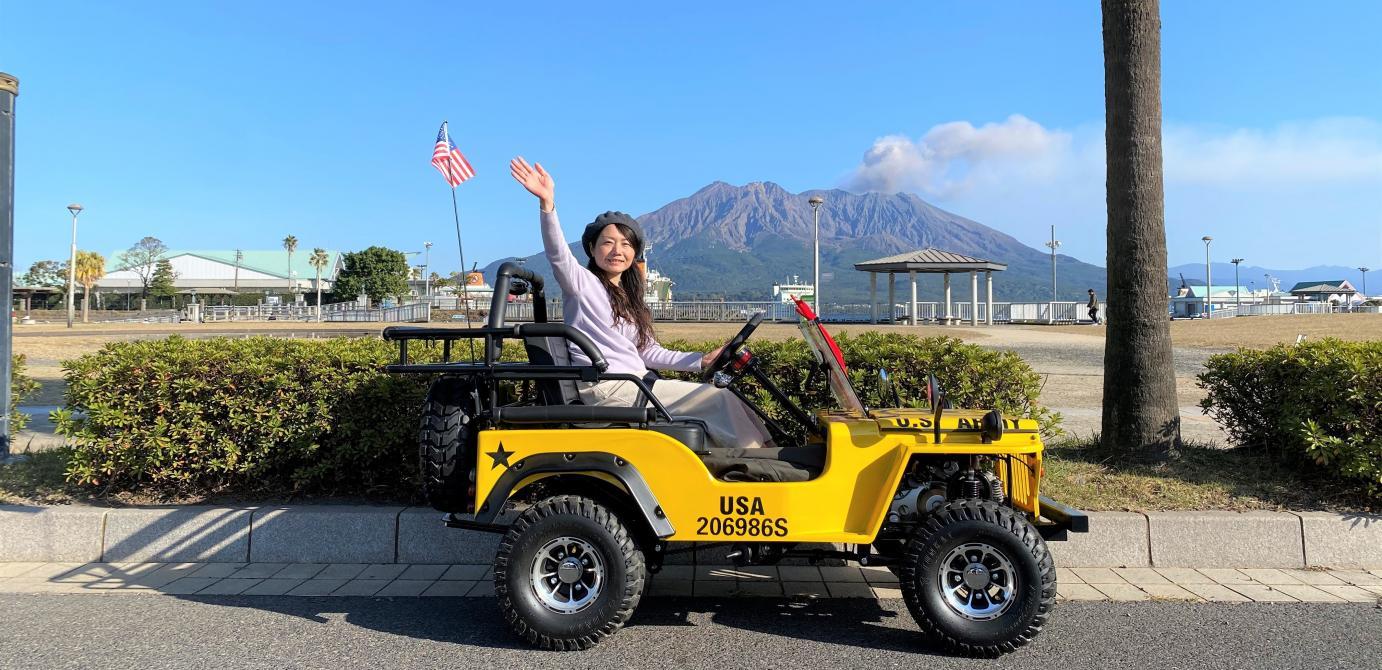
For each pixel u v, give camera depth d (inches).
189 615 184.9
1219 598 192.9
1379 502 225.3
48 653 161.9
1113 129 263.6
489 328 171.9
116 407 239.1
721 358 193.6
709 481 165.8
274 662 158.4
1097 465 258.7
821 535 164.9
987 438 166.2
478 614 186.9
